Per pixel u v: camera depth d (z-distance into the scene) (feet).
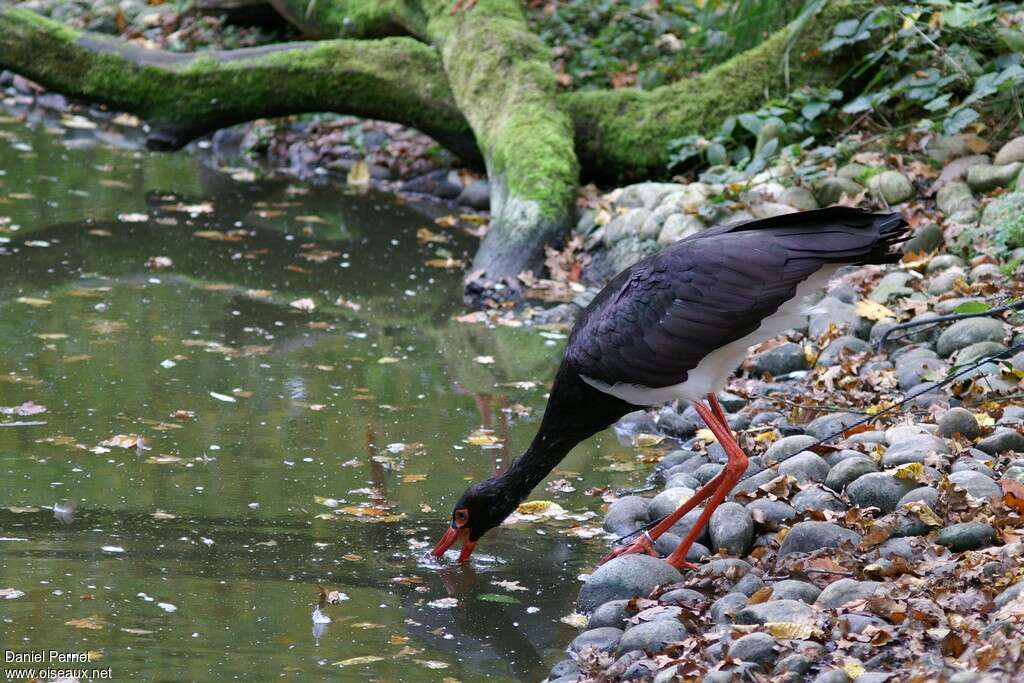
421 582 28.02
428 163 61.31
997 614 22.74
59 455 33.14
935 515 26.81
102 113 70.85
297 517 30.63
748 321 26.55
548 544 29.99
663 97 55.06
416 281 48.65
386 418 36.58
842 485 29.35
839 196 46.19
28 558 27.89
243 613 26.13
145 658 24.08
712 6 61.31
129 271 48.06
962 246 41.73
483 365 40.88
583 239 50.08
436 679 23.94
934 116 49.90
